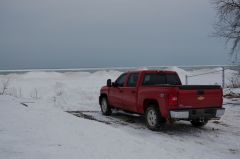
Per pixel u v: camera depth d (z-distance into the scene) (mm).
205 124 11750
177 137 10008
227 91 21531
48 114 11297
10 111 11578
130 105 12445
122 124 12164
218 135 10359
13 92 23047
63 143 7348
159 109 10656
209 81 31094
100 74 42219
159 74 12094
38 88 24953
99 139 7848
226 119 13227
